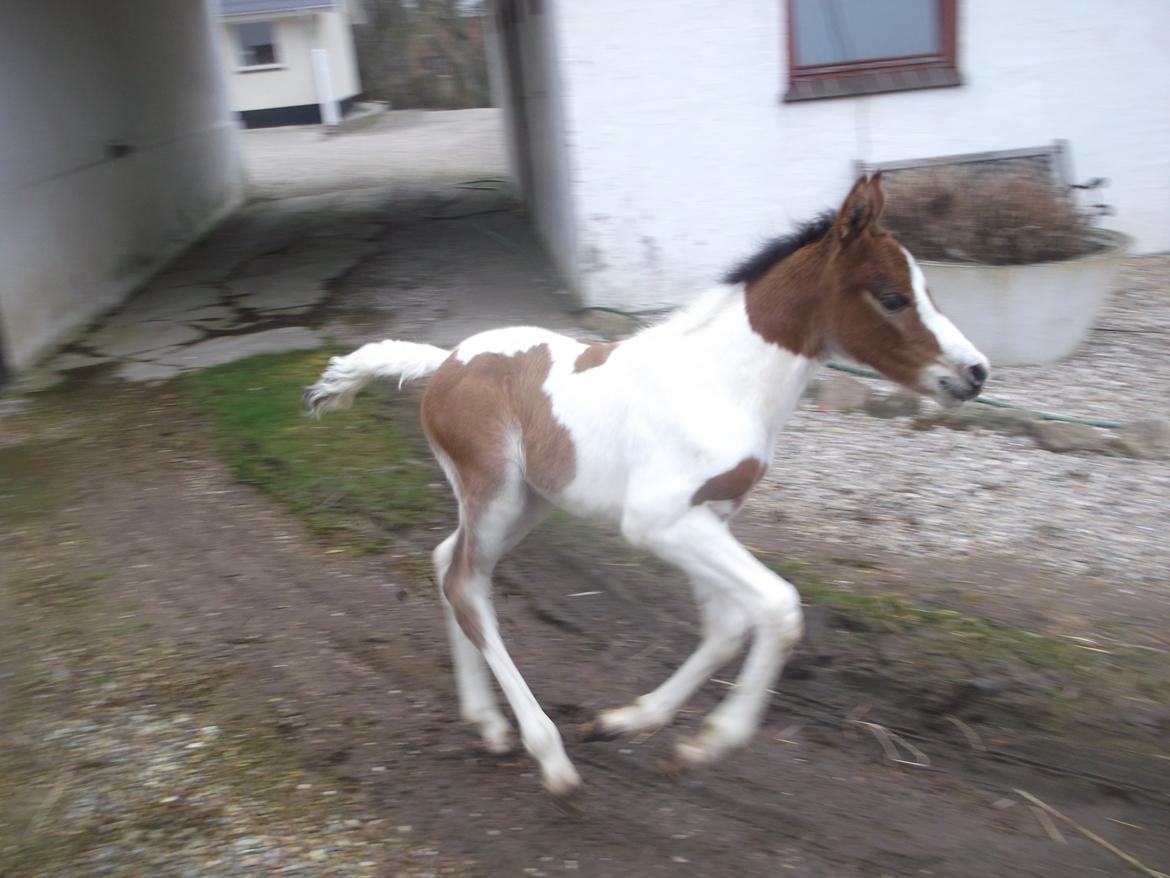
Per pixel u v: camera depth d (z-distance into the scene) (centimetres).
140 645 411
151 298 1000
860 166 790
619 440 306
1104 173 823
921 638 392
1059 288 641
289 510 524
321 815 313
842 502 512
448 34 2928
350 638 412
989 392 629
